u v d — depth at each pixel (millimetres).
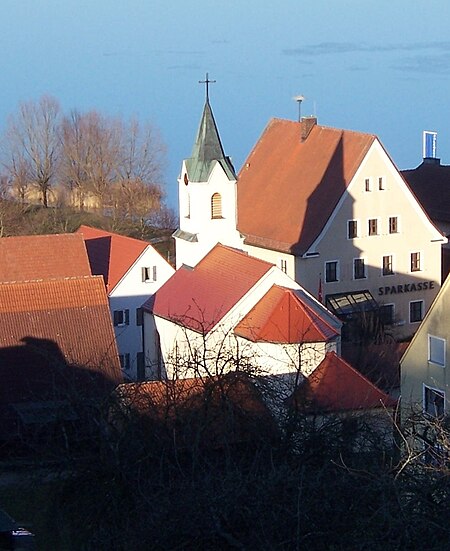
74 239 78062
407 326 84688
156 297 70438
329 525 24422
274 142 91812
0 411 51094
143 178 136125
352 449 32844
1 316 57875
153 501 28062
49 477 42750
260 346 58812
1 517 33625
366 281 83062
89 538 32500
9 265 75938
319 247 81125
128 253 79938
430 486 24844
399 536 23109
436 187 100688
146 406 35625
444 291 46812
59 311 58906
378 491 24812
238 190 91312
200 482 27594
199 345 56125
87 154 137500
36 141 138250
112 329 58969
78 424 38031
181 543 25562
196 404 35312
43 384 53469
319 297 81312
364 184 82000
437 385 47750
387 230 83250
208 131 74438
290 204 85375
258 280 62438
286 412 35250
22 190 136750
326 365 48219
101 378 50844
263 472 29000
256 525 24781
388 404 46656
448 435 28703
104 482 33312
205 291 66125
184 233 76250
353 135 83750
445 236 92625
